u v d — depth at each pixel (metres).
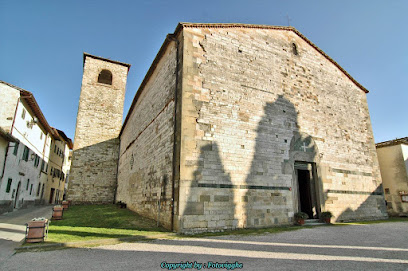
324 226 10.88
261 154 10.98
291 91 13.11
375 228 10.31
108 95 25.59
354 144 14.91
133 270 4.78
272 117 11.88
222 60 11.18
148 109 14.87
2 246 6.83
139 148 15.92
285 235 8.41
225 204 9.48
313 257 5.55
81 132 23.70
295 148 12.23
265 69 12.45
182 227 8.51
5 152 15.05
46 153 25.17
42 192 24.83
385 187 17.91
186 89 9.91
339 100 15.24
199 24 10.99
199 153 9.49
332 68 15.73
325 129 13.81
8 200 15.93
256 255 5.76
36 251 6.26
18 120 16.55
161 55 13.09
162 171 10.79
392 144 17.91
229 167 9.98
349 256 5.64
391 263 5.07
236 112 10.82
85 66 25.48
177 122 9.80
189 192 8.92
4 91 15.80
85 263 5.24
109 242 7.24
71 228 9.44
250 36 12.52
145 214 12.53
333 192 12.99
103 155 23.94
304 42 14.88
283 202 11.00
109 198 23.16
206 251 6.16
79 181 22.55
